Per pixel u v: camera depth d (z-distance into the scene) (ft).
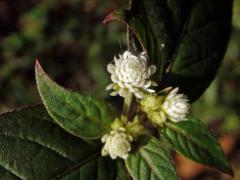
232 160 1.01
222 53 0.46
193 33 0.45
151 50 0.40
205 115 0.93
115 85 0.40
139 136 0.40
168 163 0.39
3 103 0.99
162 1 0.42
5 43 1.03
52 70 1.02
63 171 0.38
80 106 0.38
